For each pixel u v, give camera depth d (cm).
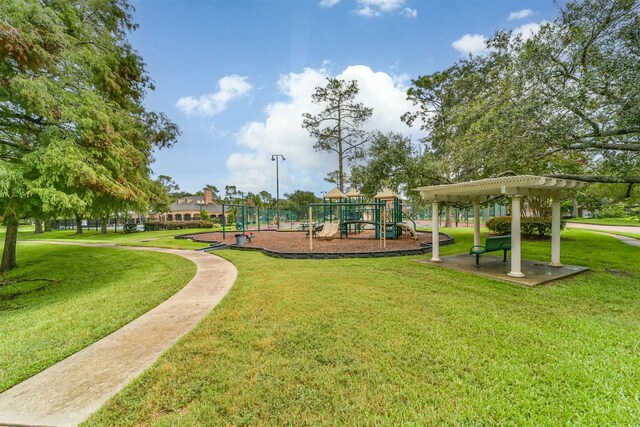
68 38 630
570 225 2248
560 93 639
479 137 834
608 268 674
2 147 629
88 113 619
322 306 434
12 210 626
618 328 345
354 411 212
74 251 1339
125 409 220
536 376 250
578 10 646
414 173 1187
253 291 527
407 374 256
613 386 235
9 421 211
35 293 688
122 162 727
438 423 199
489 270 662
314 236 1588
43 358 306
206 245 1371
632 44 598
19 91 539
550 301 448
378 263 770
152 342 338
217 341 328
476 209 887
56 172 568
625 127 614
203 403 224
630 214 2919
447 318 382
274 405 220
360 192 1499
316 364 275
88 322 412
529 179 552
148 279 695
